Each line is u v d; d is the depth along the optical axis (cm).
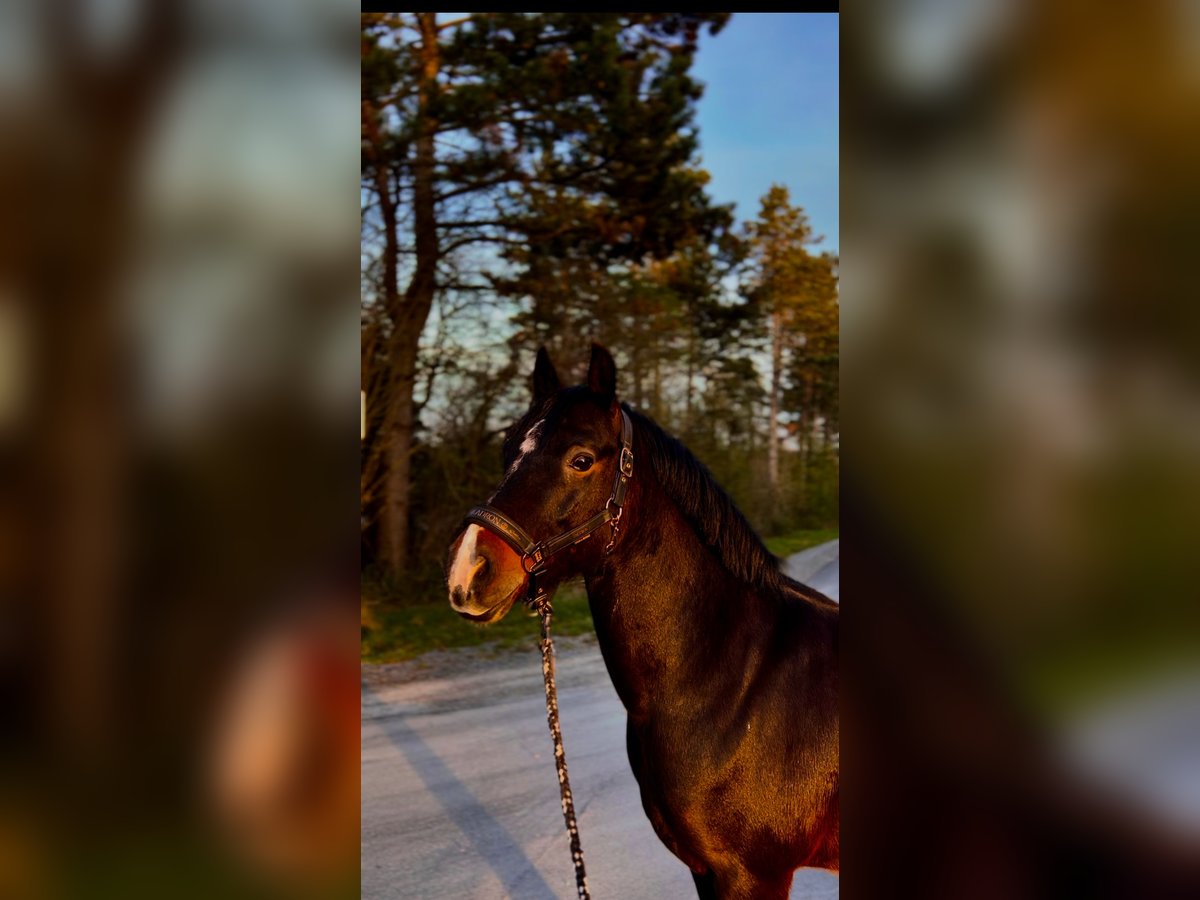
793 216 2564
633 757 188
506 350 978
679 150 909
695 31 856
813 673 172
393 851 322
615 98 809
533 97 787
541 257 959
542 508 163
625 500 168
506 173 870
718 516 177
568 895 288
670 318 1276
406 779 400
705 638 173
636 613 172
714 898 178
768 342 2589
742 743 168
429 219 895
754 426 1995
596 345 170
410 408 898
